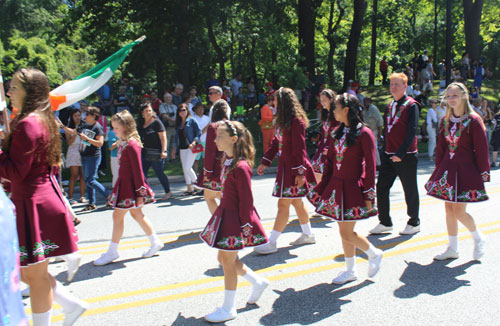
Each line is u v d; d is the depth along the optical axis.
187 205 8.09
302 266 4.84
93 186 7.86
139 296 4.18
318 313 3.73
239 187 3.63
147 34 19.19
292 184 5.18
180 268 4.89
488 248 5.15
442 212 6.86
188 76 19.55
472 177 4.69
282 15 21.42
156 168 8.57
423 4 38.94
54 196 3.22
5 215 2.02
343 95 4.26
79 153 8.35
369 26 34.25
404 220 6.48
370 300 3.94
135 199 5.05
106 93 14.84
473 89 19.67
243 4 18.27
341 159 4.28
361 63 45.72
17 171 2.95
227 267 3.68
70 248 3.24
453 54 42.81
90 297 4.19
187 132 8.70
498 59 40.66
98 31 20.52
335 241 5.68
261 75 27.30
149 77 28.70
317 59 37.59
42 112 3.11
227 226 3.65
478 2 27.25
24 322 2.07
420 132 16.69
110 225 6.88
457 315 3.62
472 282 4.25
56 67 27.53
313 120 15.30
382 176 5.85
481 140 4.62
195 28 18.59
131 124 5.06
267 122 12.28
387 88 24.08
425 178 10.10
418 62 23.36
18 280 2.07
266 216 7.11
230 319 3.66
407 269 4.63
